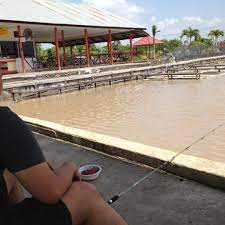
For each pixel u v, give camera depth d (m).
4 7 20.23
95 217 1.69
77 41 32.75
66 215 1.59
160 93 15.43
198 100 12.61
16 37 22.05
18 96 16.03
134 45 40.56
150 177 3.65
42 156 1.56
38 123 6.27
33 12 20.80
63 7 24.62
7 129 1.49
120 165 4.11
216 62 34.34
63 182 1.63
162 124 9.00
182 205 3.03
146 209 3.02
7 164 1.50
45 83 17.09
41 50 44.50
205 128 8.22
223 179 3.21
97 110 12.08
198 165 3.49
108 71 22.20
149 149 4.17
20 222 1.56
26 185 1.53
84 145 5.03
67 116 11.37
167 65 25.86
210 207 2.96
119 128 8.95
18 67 22.42
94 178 3.71
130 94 15.89
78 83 18.55
